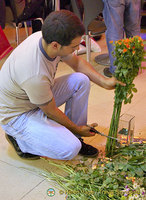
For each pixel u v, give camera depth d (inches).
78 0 119.7
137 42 62.1
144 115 97.2
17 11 165.3
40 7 132.4
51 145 70.3
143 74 126.5
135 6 113.6
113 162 68.9
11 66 65.6
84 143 80.0
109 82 70.8
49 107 67.5
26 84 62.9
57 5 130.9
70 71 132.4
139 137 85.2
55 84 78.4
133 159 67.5
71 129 73.8
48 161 77.5
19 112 71.6
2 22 175.0
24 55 63.9
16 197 67.7
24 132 72.2
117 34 114.6
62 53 62.1
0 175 74.4
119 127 76.1
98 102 106.6
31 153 77.8
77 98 77.4
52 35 56.9
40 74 62.2
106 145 76.8
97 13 115.4
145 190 62.6
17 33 141.4
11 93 68.1
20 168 76.6
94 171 68.1
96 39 168.6
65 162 77.9
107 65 136.2
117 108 71.5
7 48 131.8
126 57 62.9
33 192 68.8
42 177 73.3
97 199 62.7
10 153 82.4
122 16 112.6
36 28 146.7
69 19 56.3
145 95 110.0
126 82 67.1
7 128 74.4
